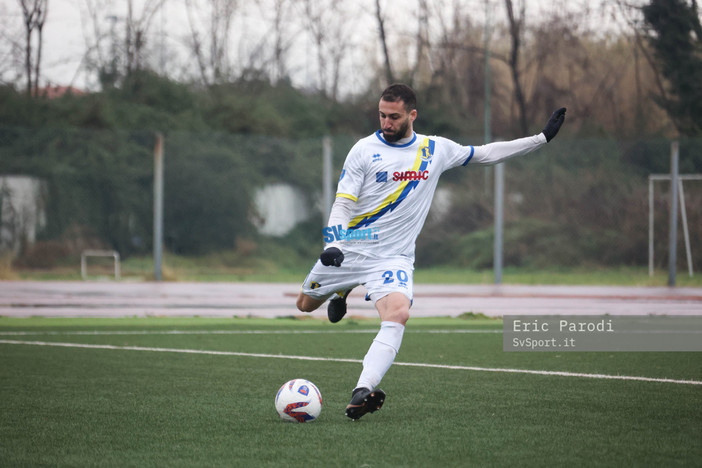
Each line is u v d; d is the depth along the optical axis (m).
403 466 15.46
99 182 100.25
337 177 108.50
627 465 15.59
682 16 124.88
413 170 20.72
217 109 127.31
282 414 19.45
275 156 108.75
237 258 101.75
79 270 92.56
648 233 96.31
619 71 136.38
